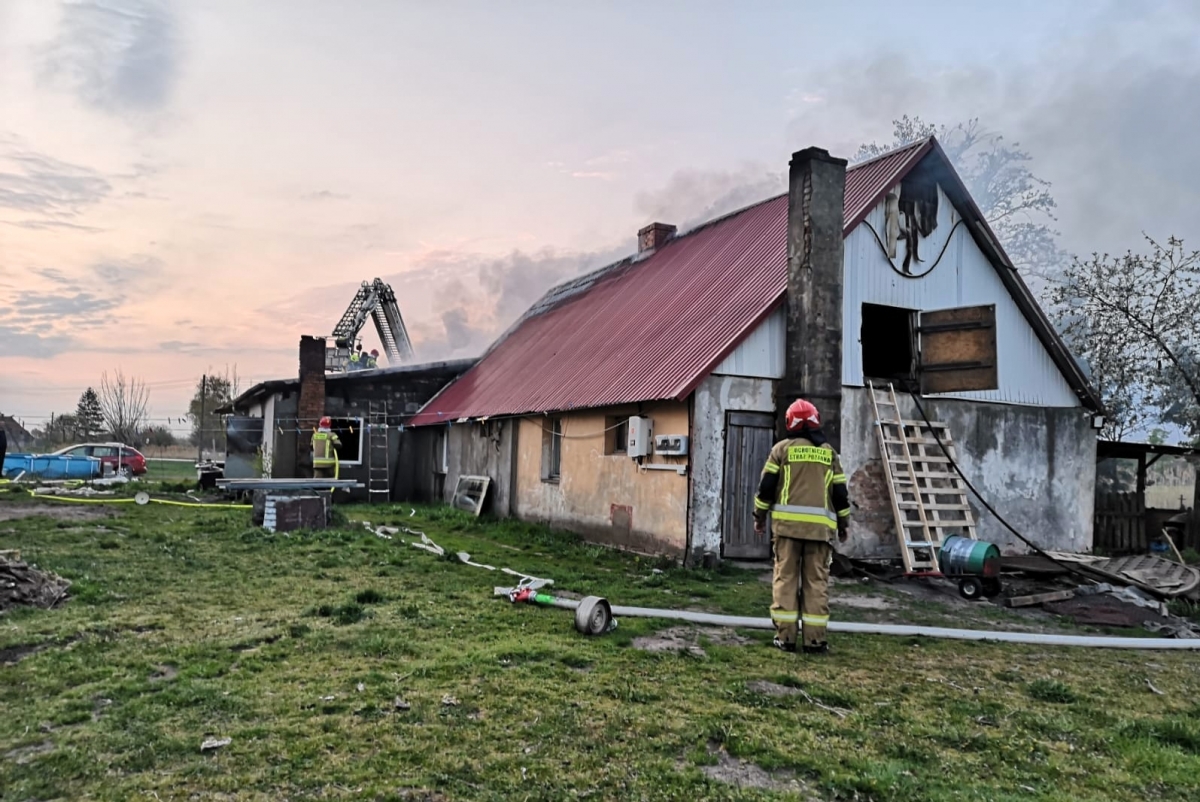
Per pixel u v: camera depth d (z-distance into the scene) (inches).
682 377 459.5
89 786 144.6
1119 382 821.9
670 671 226.5
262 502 533.3
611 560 475.2
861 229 516.1
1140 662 272.4
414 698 193.8
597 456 554.6
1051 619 350.0
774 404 480.4
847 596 386.3
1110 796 157.9
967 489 539.2
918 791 154.6
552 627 273.7
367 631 257.3
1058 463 582.2
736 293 533.3
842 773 160.6
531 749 166.6
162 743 161.9
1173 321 773.9
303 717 179.5
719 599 357.7
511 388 746.8
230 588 323.6
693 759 165.5
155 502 696.4
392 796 142.7
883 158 568.7
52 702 185.0
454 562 412.5
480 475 769.6
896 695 217.0
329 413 903.7
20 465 1046.4
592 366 613.9
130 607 282.4
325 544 455.5
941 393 519.5
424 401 956.6
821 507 260.5
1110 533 641.6
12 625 249.4
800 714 196.1
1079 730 194.4
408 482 941.2
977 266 562.6
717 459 460.8
